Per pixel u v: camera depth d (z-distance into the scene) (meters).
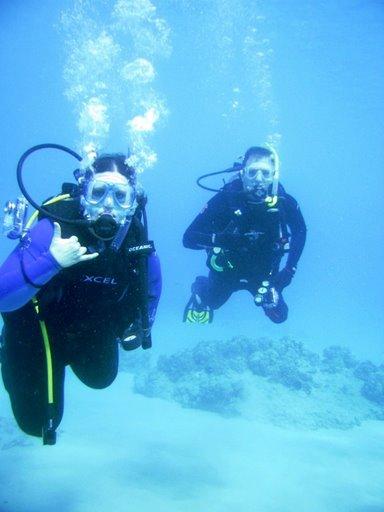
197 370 11.38
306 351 12.83
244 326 25.20
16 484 6.70
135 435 8.72
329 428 9.55
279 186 5.73
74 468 7.25
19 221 2.76
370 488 7.11
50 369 2.95
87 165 3.05
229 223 5.56
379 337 24.42
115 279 3.13
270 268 5.79
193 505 6.28
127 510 6.08
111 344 3.38
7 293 2.57
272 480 7.18
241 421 9.55
